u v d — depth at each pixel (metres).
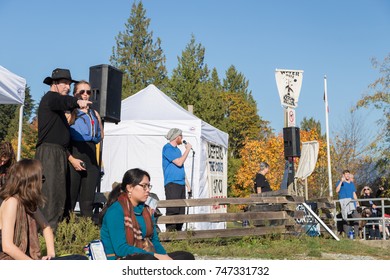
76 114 8.06
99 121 8.36
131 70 61.03
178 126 13.63
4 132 66.44
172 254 5.08
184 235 9.74
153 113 14.09
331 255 9.73
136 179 4.94
